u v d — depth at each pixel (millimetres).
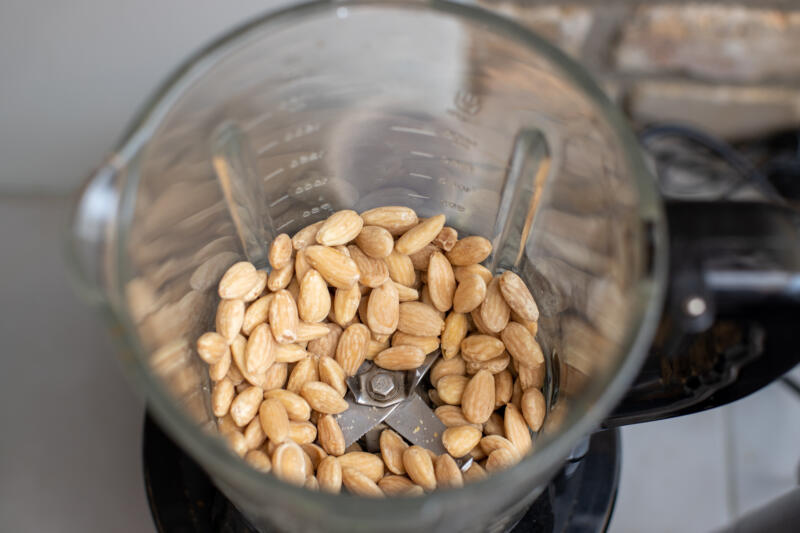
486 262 455
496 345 421
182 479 465
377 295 427
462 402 420
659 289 334
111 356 577
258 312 421
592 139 376
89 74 534
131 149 353
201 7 513
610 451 489
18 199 587
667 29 643
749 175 685
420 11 378
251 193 441
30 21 508
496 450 406
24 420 564
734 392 454
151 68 533
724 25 636
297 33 384
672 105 707
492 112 426
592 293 389
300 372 420
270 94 412
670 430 615
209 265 436
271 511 353
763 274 442
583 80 356
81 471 557
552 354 431
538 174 427
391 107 439
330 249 425
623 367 328
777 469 608
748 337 447
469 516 344
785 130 722
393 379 426
